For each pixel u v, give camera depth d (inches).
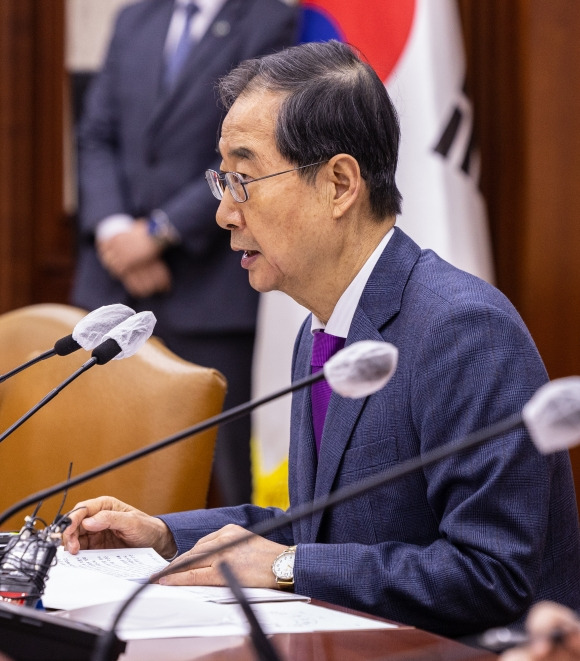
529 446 182.9
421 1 419.2
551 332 442.6
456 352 191.3
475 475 183.2
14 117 556.1
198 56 436.8
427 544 195.9
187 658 130.3
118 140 456.4
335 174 208.5
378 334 205.8
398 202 218.4
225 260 437.4
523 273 447.8
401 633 145.3
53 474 272.4
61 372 280.4
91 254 451.5
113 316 192.2
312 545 187.9
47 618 124.0
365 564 182.9
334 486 204.2
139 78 446.6
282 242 209.3
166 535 220.4
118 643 127.6
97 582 177.5
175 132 437.4
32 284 561.6
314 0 435.5
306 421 221.9
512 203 452.8
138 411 265.9
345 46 217.2
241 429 451.5
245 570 187.0
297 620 152.1
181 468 258.4
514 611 178.2
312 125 205.9
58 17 554.6
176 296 438.0
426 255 218.5
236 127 210.5
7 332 298.4
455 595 176.9
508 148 452.8
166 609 155.5
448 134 414.9
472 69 456.4
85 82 553.6
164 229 430.3
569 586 197.2
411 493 195.9
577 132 438.3
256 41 432.8
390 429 198.8
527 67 443.8
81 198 458.3
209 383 263.4
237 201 210.8
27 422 278.5
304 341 242.4
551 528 195.8
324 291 214.8
